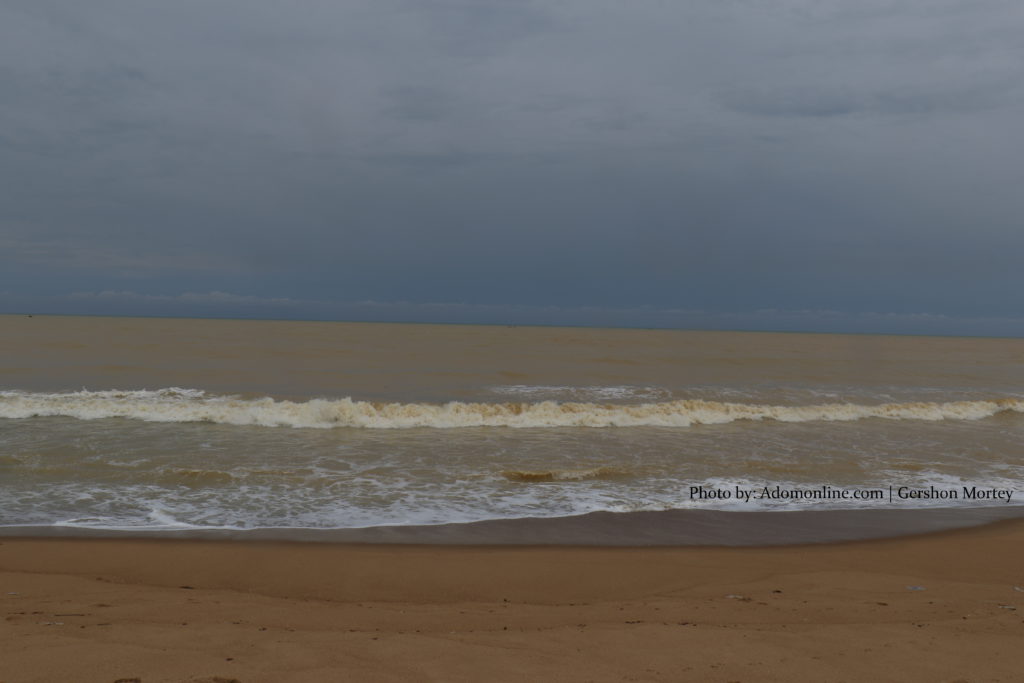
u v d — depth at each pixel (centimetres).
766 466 1356
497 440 1583
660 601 676
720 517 1025
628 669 435
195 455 1334
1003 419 2125
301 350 4334
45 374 2641
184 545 838
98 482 1123
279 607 628
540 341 6456
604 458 1404
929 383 3219
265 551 823
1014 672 435
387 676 409
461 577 753
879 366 4253
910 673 432
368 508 1021
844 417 2064
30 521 920
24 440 1443
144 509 988
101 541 848
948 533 970
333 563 787
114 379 2558
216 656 441
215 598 656
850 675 428
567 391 2548
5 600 622
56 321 10200
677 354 4850
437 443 1530
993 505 1122
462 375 3061
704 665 446
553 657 459
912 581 758
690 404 2058
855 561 838
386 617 600
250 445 1450
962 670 439
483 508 1039
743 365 3997
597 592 716
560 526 963
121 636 484
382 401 2192
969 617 601
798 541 921
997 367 4469
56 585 685
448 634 528
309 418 1756
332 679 400
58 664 411
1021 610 631
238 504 1023
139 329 7031
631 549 870
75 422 1672
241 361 3444
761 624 576
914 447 1614
